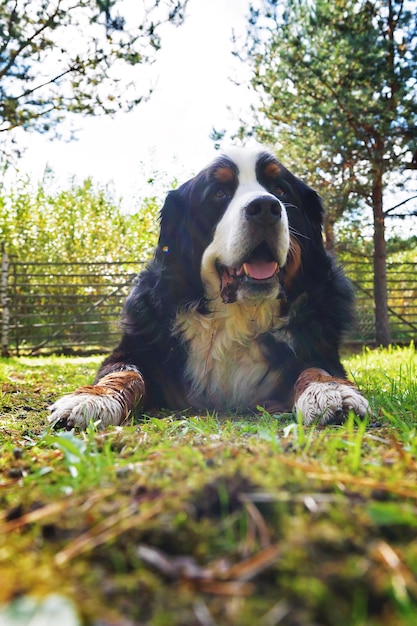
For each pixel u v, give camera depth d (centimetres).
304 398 56
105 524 21
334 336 72
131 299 74
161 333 70
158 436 42
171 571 18
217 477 23
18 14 144
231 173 69
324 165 200
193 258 70
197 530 20
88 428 46
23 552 21
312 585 16
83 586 17
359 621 16
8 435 51
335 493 24
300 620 16
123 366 67
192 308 70
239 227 63
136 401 61
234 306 68
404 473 28
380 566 18
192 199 71
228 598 17
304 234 73
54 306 240
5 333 212
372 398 60
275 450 31
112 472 29
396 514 20
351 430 37
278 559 18
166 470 28
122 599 17
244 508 21
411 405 56
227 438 40
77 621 15
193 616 16
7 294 213
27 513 24
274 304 68
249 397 70
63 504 24
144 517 21
